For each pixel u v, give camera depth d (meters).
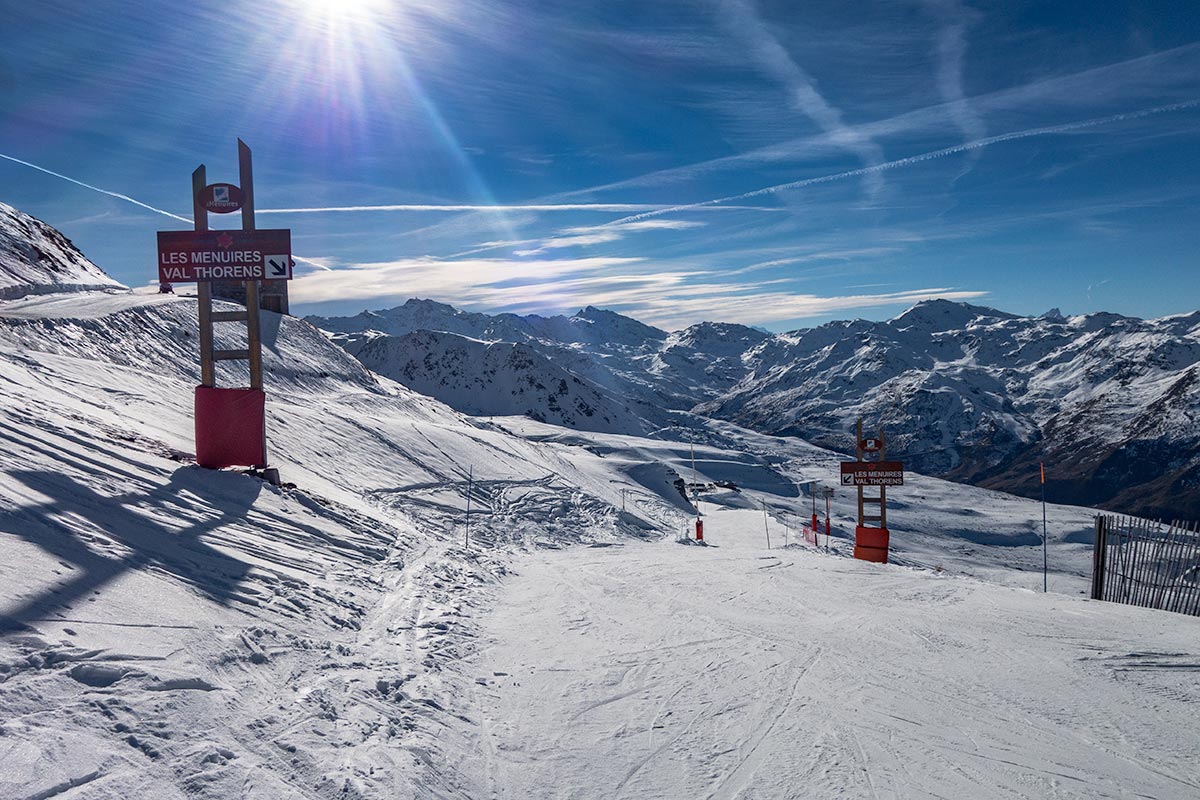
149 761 3.86
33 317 27.83
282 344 46.75
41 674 4.20
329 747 4.78
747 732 6.09
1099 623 10.41
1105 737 6.20
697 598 11.68
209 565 7.58
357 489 19.23
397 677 6.51
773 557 17.16
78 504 7.42
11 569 5.26
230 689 5.05
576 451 72.50
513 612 10.41
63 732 3.76
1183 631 10.00
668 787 5.07
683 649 8.55
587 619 10.02
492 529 20.14
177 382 24.14
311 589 8.33
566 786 5.03
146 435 14.33
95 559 6.19
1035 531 181.12
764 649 8.61
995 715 6.64
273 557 8.97
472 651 8.02
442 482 24.44
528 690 6.95
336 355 52.66
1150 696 7.27
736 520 53.38
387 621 8.40
